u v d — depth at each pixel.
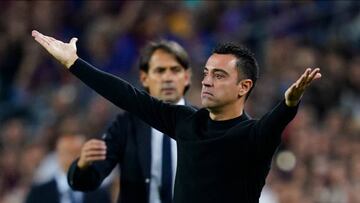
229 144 13.49
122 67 37.94
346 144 33.19
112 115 33.19
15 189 32.78
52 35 39.66
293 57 37.84
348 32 39.94
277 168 31.78
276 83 36.03
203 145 13.60
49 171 30.48
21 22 39.72
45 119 35.78
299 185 30.11
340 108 36.53
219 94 13.67
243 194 13.53
